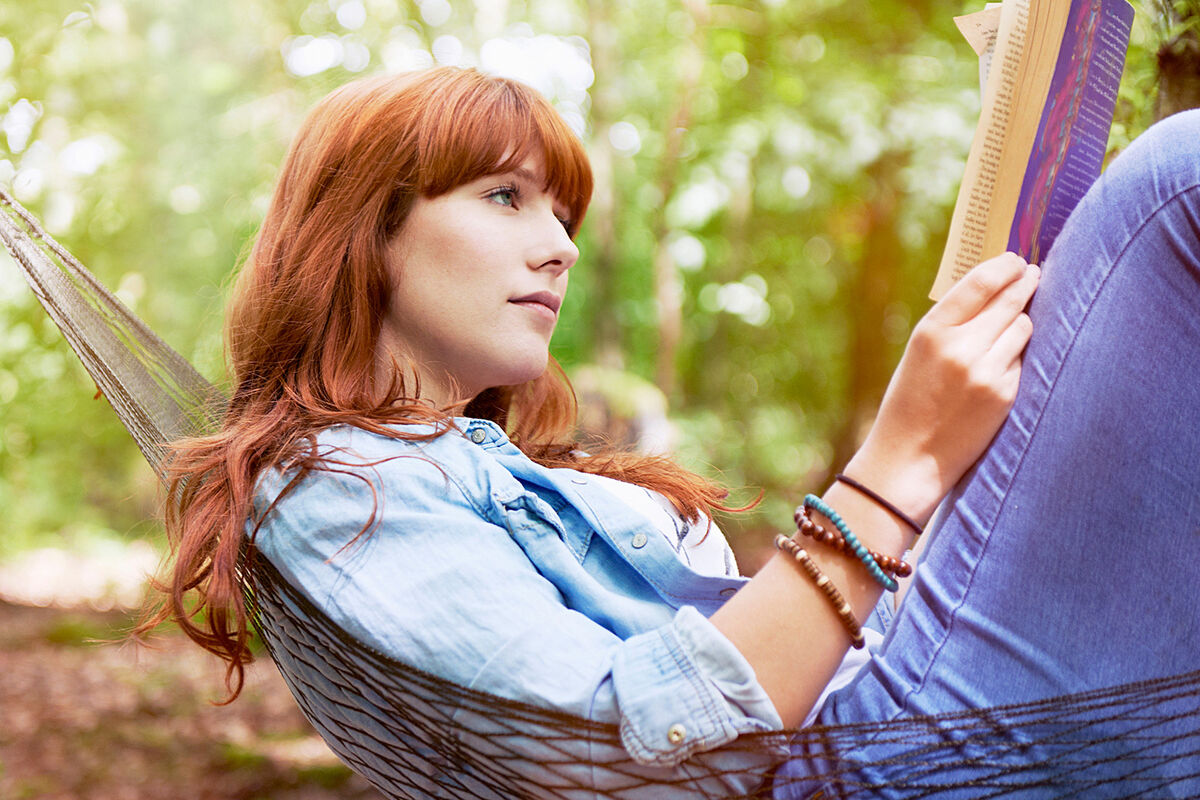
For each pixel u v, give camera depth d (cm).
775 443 1148
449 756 100
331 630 101
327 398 121
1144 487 89
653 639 92
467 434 122
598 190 700
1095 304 93
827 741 92
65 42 757
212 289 746
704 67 756
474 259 124
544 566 109
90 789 533
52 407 994
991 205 101
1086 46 100
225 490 113
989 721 89
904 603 100
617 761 90
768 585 94
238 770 553
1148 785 88
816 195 768
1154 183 91
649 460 148
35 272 149
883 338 979
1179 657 89
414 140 125
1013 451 94
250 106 789
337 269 126
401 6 790
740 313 864
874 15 739
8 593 1041
